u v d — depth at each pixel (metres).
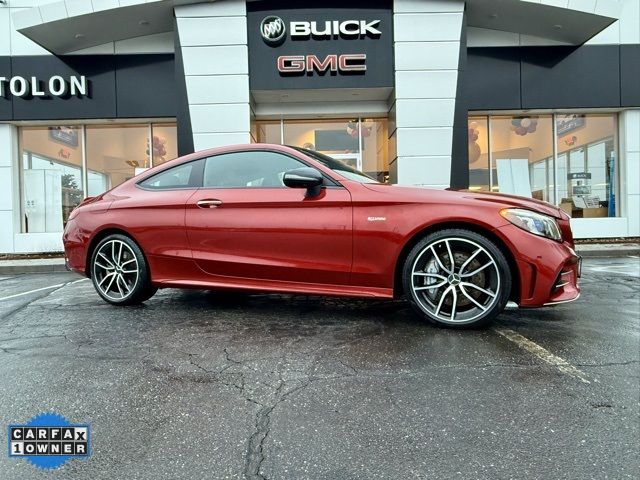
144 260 4.01
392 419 2.06
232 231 3.67
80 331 3.40
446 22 9.35
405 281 3.34
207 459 1.78
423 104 9.46
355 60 9.48
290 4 9.40
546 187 10.88
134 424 2.04
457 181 9.56
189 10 9.28
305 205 3.50
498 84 10.22
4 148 10.40
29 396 2.31
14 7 10.07
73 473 1.71
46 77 10.16
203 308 4.07
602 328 3.37
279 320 3.62
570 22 9.45
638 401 2.21
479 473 1.68
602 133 10.94
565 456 1.78
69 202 10.87
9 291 5.59
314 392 2.32
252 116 10.02
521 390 2.32
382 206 3.35
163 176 4.15
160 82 10.20
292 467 1.73
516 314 3.80
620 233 10.56
